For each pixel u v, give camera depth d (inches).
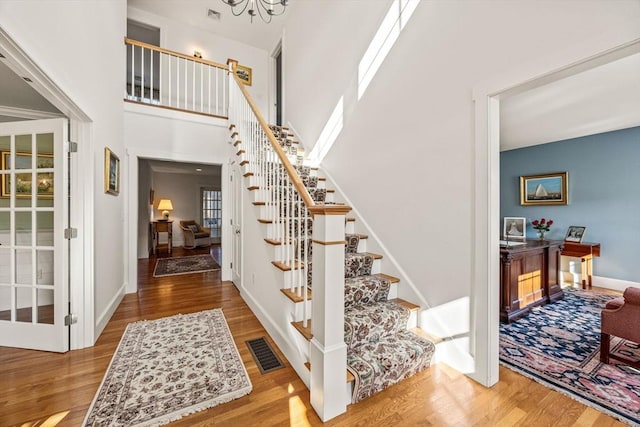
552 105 121.3
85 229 88.4
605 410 61.7
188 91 211.0
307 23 167.8
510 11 63.9
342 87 130.1
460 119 75.4
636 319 74.9
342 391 60.3
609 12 49.3
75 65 76.9
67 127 86.9
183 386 68.1
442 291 80.6
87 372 74.2
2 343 87.4
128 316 112.7
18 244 90.5
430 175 84.4
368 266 100.5
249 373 74.1
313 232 61.8
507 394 66.6
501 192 210.1
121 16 136.9
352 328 74.9
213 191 364.5
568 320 114.0
